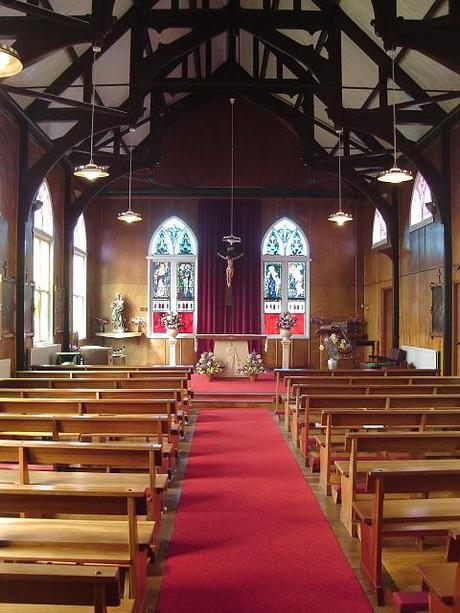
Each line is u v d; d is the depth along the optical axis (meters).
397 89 12.38
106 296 19.09
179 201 19.25
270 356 19.03
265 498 6.00
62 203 15.57
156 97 14.71
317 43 13.48
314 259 19.25
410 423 5.69
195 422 10.51
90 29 8.41
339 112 11.48
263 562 4.39
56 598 2.32
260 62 16.72
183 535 4.95
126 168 15.69
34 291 12.84
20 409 6.41
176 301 19.17
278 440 8.91
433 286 13.19
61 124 14.28
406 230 15.35
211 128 19.08
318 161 15.14
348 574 4.19
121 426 5.23
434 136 13.18
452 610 2.54
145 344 19.05
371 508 4.17
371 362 15.92
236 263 19.11
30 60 8.48
